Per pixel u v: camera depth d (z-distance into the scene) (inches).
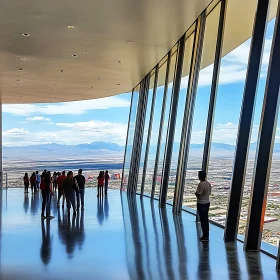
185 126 447.8
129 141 832.9
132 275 203.5
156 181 594.9
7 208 506.6
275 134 237.0
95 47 444.8
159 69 593.9
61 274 206.4
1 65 535.5
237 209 286.5
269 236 239.0
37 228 349.7
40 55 480.1
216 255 245.0
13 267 220.8
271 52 239.3
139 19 353.1
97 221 387.5
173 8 328.5
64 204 556.1
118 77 639.8
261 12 268.1
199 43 392.2
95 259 237.8
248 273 205.2
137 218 404.8
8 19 348.2
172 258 238.7
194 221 380.5
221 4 344.5
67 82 673.6
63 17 343.6
